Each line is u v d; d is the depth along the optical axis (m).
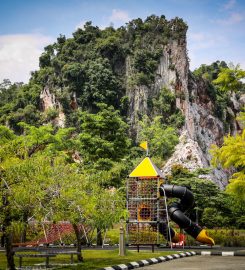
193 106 187.62
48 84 172.12
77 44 181.50
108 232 39.03
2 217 14.56
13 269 15.41
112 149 42.75
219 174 140.25
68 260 20.27
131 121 167.25
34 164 14.77
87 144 43.03
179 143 136.25
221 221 46.38
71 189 16.83
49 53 186.50
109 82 168.25
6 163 14.29
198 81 195.12
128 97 169.75
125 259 20.64
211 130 191.62
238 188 29.56
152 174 33.50
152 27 188.75
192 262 21.02
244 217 46.41
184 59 185.88
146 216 33.62
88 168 41.12
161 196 36.16
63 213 16.61
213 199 47.28
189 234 36.19
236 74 31.45
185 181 49.12
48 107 168.12
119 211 19.12
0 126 46.78
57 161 17.38
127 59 178.50
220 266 18.70
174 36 187.12
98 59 172.38
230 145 29.52
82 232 33.44
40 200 15.09
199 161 97.06
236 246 37.53
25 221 15.38
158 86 178.00
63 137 50.09
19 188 14.16
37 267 17.08
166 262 21.03
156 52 181.50
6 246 15.38
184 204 36.47
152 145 132.88
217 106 198.88
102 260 20.14
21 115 164.88
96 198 18.44
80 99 165.75
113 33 187.75
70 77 168.50
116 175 38.88
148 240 34.84
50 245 32.41
